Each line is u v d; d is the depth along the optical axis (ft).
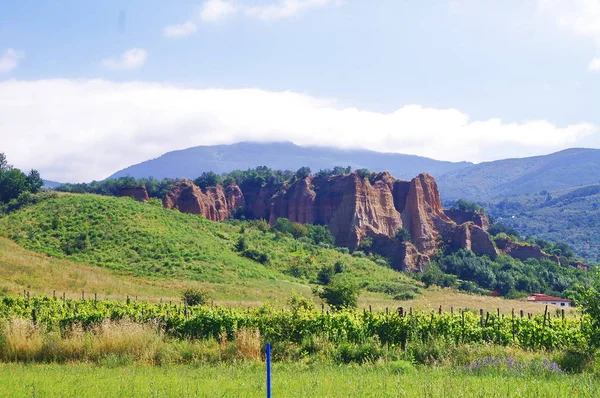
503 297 449.89
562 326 90.12
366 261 475.72
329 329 87.81
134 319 96.32
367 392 48.03
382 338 87.40
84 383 55.06
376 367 68.95
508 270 521.24
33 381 54.85
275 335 88.17
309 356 80.18
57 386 52.90
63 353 77.25
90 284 241.76
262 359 78.28
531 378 57.57
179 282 276.21
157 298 228.84
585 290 70.85
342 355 78.28
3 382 55.42
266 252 399.44
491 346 77.87
